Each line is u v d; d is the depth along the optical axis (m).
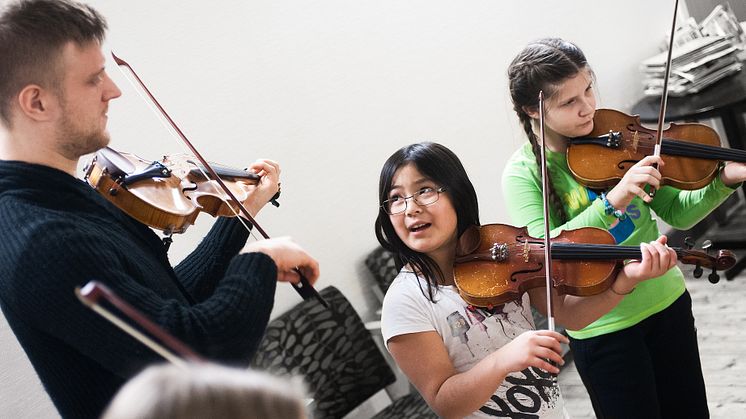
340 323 2.92
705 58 3.85
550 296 1.77
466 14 3.56
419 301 1.80
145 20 2.71
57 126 1.48
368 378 2.90
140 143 2.70
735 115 3.71
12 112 1.47
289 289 2.99
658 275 1.84
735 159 2.27
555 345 1.64
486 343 1.79
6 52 1.44
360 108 3.25
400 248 1.87
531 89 2.22
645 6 4.23
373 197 3.30
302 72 3.10
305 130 3.11
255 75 2.98
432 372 1.74
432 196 1.84
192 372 0.68
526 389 1.77
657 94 3.96
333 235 3.19
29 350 1.44
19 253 1.36
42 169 1.48
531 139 2.27
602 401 2.25
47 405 2.44
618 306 2.17
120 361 1.37
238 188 2.01
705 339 3.25
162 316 1.37
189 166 1.94
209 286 1.79
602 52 4.06
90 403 1.46
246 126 2.96
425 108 3.45
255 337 1.46
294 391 0.70
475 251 1.91
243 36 2.95
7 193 1.44
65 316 1.36
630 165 2.26
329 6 3.16
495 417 1.76
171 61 2.78
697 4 4.46
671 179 2.27
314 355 2.84
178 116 2.79
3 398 2.35
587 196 2.28
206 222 2.82
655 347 2.23
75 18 1.48
